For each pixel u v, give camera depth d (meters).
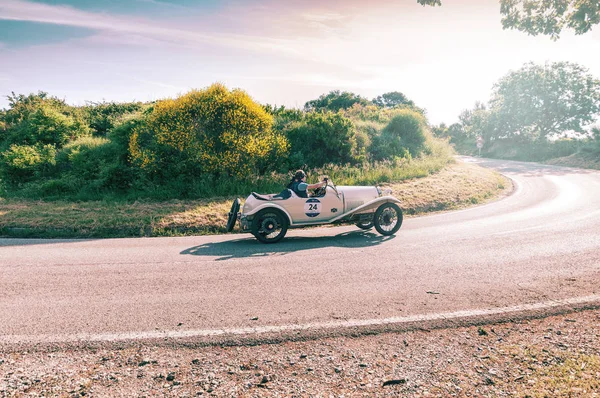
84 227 9.91
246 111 14.92
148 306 5.09
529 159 37.91
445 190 14.64
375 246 8.17
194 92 15.07
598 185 17.28
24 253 7.82
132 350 3.99
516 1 7.39
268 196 8.80
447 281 5.92
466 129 53.84
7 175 16.17
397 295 5.39
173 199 13.26
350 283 5.89
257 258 7.37
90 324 4.55
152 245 8.54
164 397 3.22
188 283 5.98
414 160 19.83
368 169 17.14
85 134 20.02
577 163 28.41
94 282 6.02
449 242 8.37
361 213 9.23
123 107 24.09
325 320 4.63
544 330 4.31
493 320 4.58
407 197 13.40
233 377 3.51
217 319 4.68
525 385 3.27
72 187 14.73
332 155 18.28
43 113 19.48
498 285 5.70
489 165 29.17
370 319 4.64
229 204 12.19
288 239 9.10
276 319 4.67
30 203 12.77
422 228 9.92
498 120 46.62
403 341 4.14
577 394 3.08
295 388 3.33
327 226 10.62
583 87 44.34
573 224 9.80
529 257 7.10
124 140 16.52
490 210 12.42
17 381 3.45
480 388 3.26
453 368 3.60
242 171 14.66
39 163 16.34
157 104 15.45
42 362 3.76
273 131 17.06
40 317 4.74
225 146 14.64
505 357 3.76
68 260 7.28
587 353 3.74
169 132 14.42
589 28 6.91
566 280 5.84
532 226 9.74
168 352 3.95
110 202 12.86
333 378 3.47
